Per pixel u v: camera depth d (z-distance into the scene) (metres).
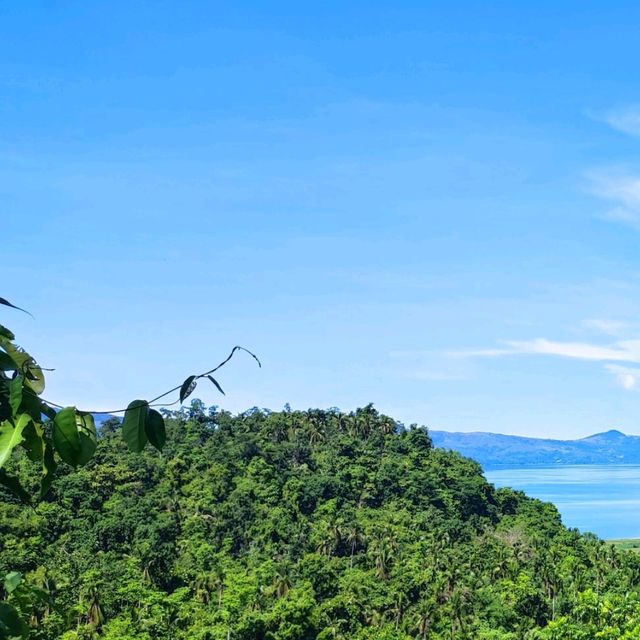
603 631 71.06
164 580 93.38
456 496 148.00
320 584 95.00
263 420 169.50
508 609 90.19
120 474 122.81
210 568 100.25
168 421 155.88
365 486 144.25
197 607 85.50
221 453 141.25
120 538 104.81
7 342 3.66
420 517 136.25
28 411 3.42
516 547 116.62
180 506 119.94
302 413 174.25
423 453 163.38
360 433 172.12
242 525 117.88
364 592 94.88
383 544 112.00
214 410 166.00
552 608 92.44
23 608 3.95
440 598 94.44
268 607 85.75
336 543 112.94
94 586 80.25
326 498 139.00
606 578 104.94
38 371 3.70
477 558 112.62
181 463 133.38
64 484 114.06
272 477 136.62
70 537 101.50
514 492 158.00
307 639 84.00
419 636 85.06
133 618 78.38
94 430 3.55
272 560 104.75
